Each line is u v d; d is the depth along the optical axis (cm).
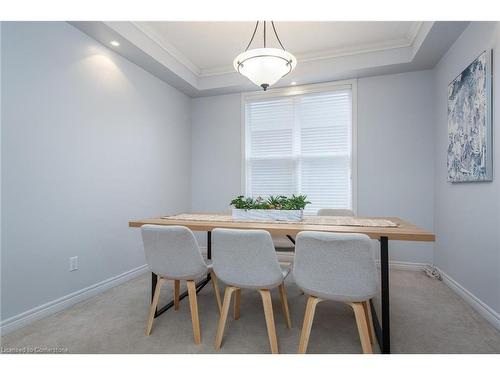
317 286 140
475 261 219
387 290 156
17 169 192
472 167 219
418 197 324
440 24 232
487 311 200
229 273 159
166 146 365
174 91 384
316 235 134
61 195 223
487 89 197
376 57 315
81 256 241
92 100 254
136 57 293
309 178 373
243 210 217
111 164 275
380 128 338
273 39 301
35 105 204
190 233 164
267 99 393
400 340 173
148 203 330
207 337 178
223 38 300
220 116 415
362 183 345
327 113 365
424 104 322
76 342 173
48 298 212
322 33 288
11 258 188
